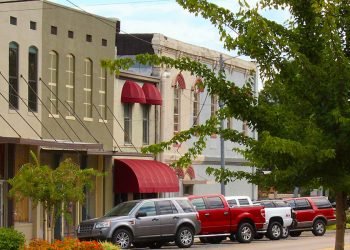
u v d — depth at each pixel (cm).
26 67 3400
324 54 1107
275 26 1151
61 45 3634
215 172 1218
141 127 4297
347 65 1080
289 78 1115
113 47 4025
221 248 3272
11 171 3275
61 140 3584
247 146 1166
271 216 3912
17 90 3347
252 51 1117
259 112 1123
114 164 4022
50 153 3566
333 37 1085
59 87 3619
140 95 4169
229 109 1145
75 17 3738
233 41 1126
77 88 3747
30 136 3400
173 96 4581
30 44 3431
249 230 3691
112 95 4022
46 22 3538
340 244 1128
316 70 1091
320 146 1059
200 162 4859
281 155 1088
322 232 4294
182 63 1155
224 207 3625
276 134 1103
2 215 3238
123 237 3086
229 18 1127
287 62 1110
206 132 1182
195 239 3925
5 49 3278
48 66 3553
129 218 3120
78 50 3756
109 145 3988
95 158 3919
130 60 1166
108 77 3984
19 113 3341
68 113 3675
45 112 3509
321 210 4294
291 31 1149
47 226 3128
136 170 3994
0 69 3247
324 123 1089
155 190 4056
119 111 4097
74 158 3734
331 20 1085
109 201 3978
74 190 2728
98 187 3934
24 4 3394
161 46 4462
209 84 1145
